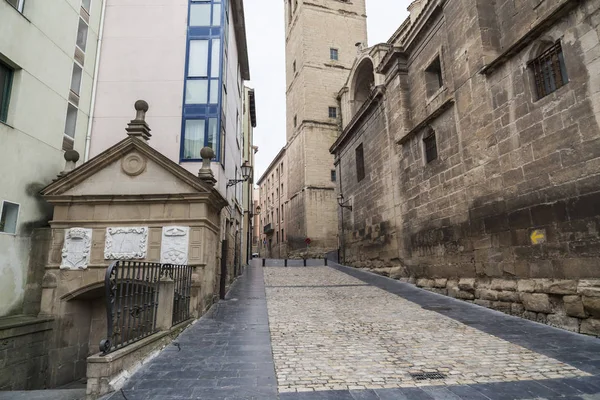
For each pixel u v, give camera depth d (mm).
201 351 5867
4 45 8570
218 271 11367
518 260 8266
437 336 6617
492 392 4086
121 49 13094
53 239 8992
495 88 9180
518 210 8297
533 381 4387
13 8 8859
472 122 10102
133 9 13492
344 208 23438
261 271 19984
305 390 4227
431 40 13438
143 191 9320
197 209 9078
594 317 6340
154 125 12492
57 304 8641
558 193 7242
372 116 18984
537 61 8031
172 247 8891
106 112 12555
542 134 7695
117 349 4656
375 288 12930
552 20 7355
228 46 15164
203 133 12453
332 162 33219
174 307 7223
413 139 14172
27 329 7715
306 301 10617
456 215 11047
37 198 9516
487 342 6148
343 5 36250
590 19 6648
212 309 9570
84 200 9133
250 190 32875
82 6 12039
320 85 34094
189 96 12781
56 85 10477
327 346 6109
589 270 6520
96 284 8742
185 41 13266
